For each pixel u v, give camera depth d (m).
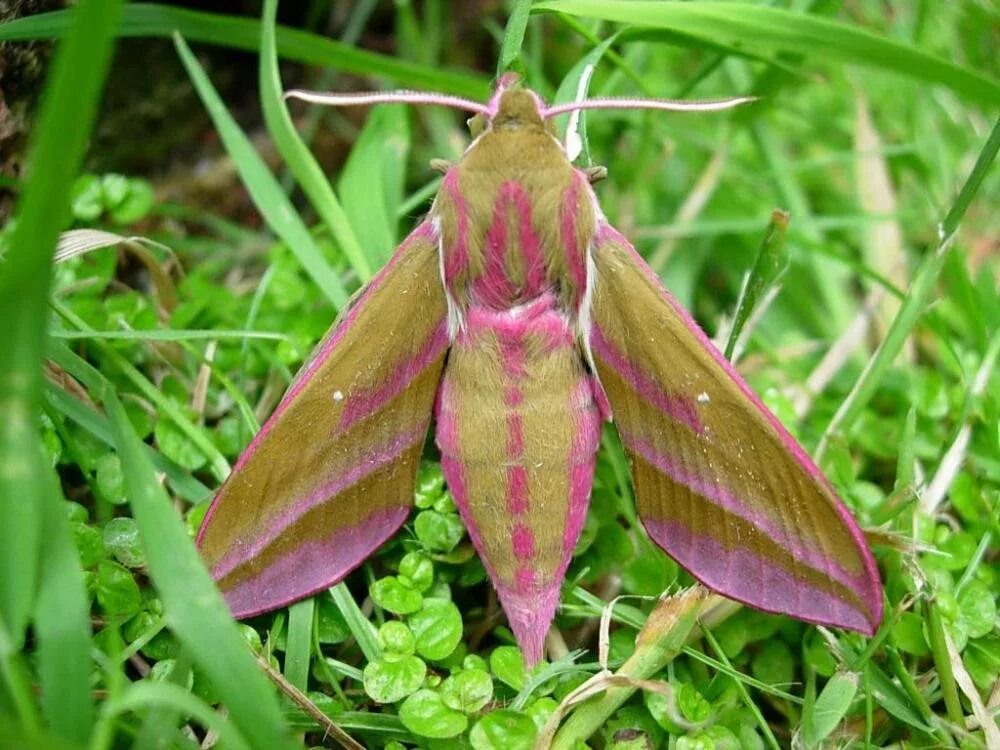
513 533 0.08
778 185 0.13
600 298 0.08
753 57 0.11
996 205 0.12
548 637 0.09
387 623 0.08
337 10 0.13
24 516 0.07
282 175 0.13
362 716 0.08
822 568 0.08
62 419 0.09
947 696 0.09
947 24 0.13
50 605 0.07
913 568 0.09
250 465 0.08
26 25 0.09
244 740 0.07
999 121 0.09
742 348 0.10
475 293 0.08
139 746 0.07
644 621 0.09
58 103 0.06
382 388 0.08
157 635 0.08
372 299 0.08
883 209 0.12
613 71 0.13
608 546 0.09
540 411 0.08
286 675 0.08
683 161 0.13
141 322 0.10
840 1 0.11
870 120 0.13
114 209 0.10
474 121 0.09
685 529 0.08
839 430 0.10
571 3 0.10
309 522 0.08
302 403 0.08
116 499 0.09
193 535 0.09
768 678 0.09
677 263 0.12
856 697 0.09
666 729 0.08
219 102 0.11
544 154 0.08
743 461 0.08
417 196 0.11
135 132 0.12
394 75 0.11
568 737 0.08
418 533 0.09
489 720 0.08
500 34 0.13
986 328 0.10
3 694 0.07
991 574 0.09
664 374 0.08
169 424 0.09
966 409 0.10
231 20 0.11
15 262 0.06
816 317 0.12
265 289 0.11
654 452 0.08
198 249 0.12
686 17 0.10
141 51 0.11
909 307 0.10
